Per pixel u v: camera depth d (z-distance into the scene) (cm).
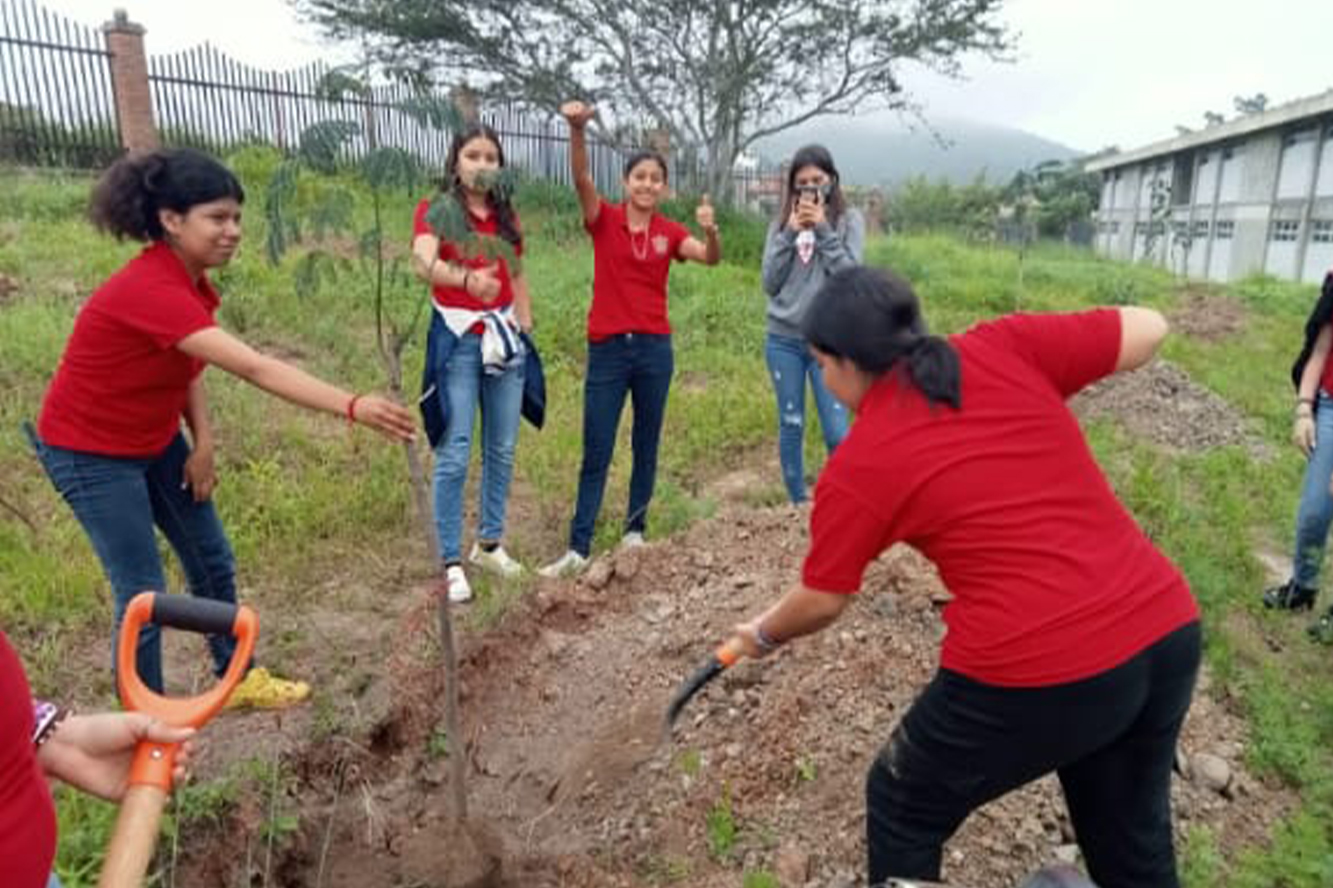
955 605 214
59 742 178
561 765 346
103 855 273
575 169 444
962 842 292
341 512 518
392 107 330
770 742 327
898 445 206
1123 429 765
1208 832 309
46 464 302
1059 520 206
